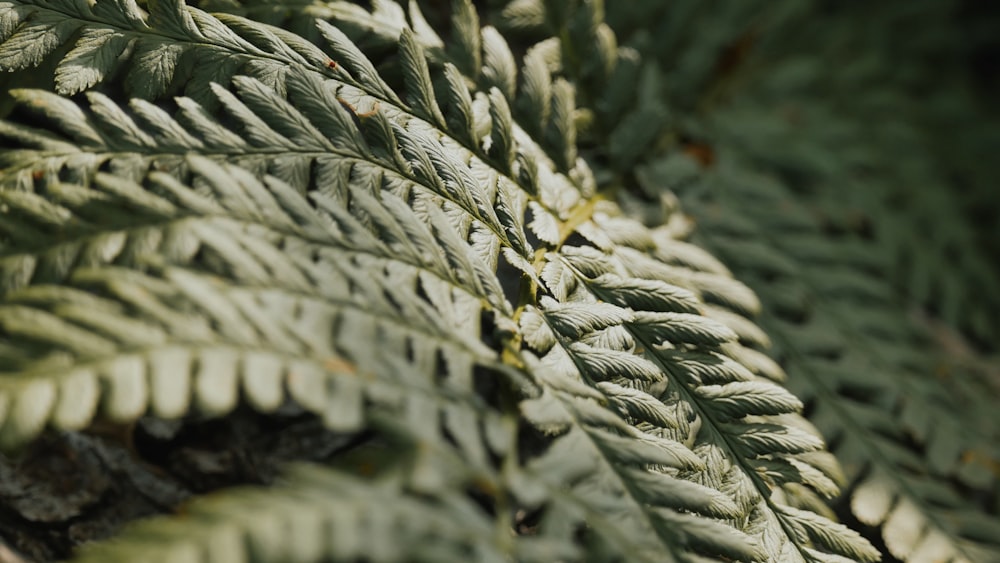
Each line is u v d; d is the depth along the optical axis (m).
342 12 0.32
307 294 0.27
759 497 0.30
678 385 0.30
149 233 0.27
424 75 0.31
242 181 0.28
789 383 0.35
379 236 0.29
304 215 0.28
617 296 0.31
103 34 0.30
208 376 0.26
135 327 0.26
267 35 0.30
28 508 0.30
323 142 0.30
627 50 0.36
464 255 0.29
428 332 0.28
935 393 0.36
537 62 0.34
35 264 0.27
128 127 0.29
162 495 0.31
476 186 0.31
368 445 0.31
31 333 0.26
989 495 0.35
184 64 0.30
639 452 0.28
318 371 0.26
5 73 0.31
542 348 0.29
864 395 0.36
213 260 0.27
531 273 0.30
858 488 0.33
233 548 0.25
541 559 0.26
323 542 0.25
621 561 0.27
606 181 0.36
